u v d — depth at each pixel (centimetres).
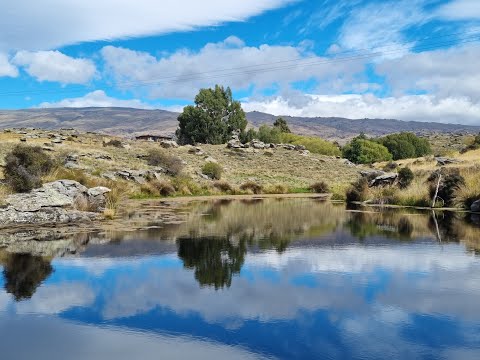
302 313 702
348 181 5894
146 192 3588
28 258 1105
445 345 586
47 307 740
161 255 1138
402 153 10906
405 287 832
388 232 1534
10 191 1912
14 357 559
